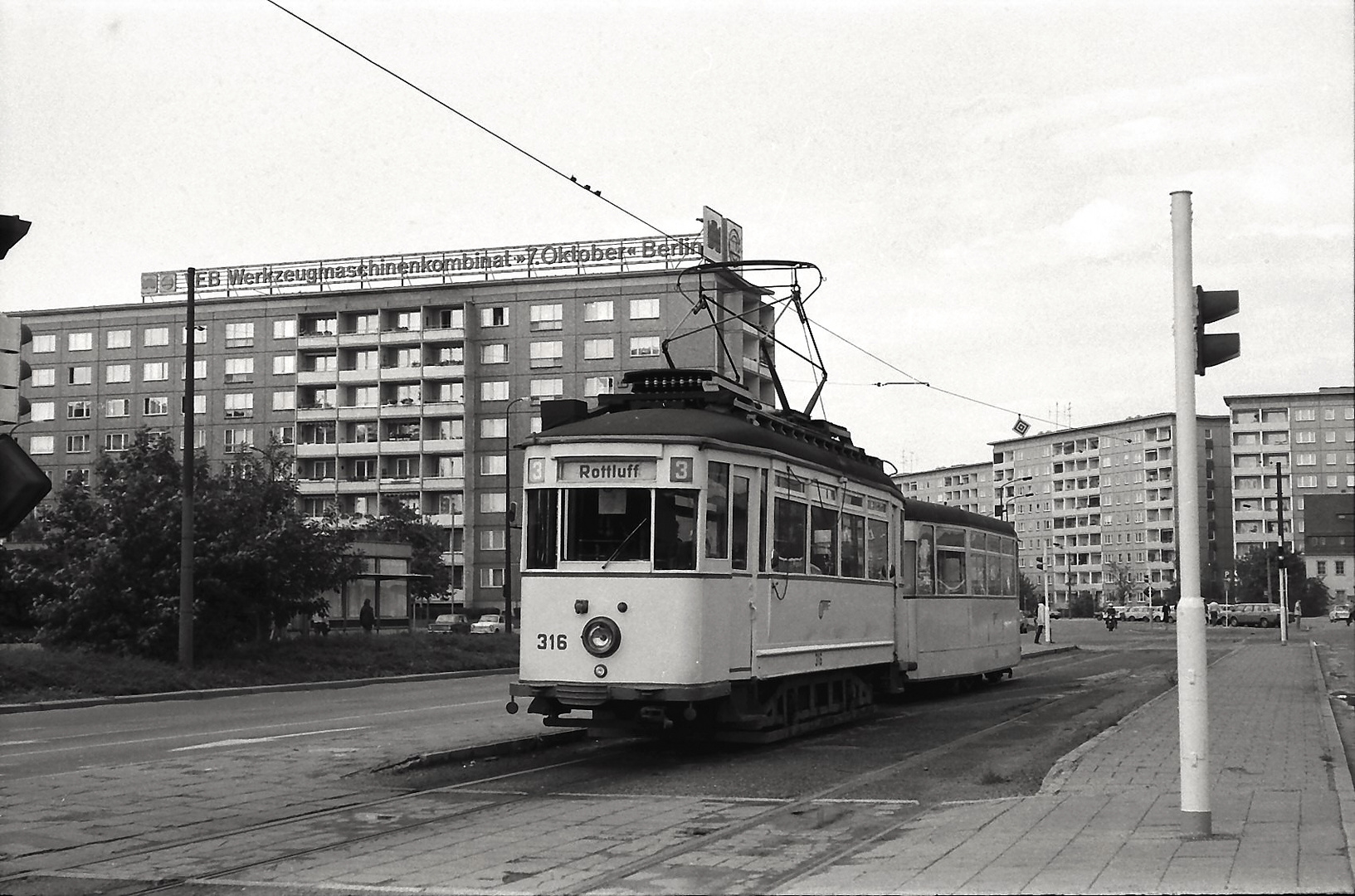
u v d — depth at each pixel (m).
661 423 13.90
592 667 13.46
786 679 15.79
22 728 19.16
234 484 32.25
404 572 55.09
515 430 80.50
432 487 81.56
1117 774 11.53
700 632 13.41
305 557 32.19
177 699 26.44
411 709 22.30
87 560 29.83
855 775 13.00
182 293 87.94
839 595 17.38
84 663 26.97
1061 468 165.12
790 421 17.20
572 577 13.66
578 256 80.44
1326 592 109.25
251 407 85.50
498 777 12.80
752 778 12.74
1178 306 8.66
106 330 88.81
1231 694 21.64
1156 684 25.72
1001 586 26.89
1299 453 139.88
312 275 85.50
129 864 8.52
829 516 17.12
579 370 79.19
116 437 88.12
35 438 89.31
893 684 20.42
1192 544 8.58
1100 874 7.23
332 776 12.62
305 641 34.19
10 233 7.25
